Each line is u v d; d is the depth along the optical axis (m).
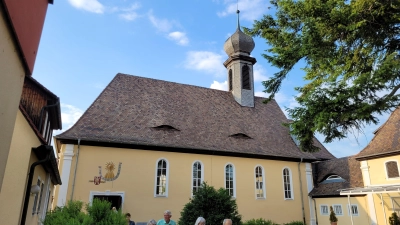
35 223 10.08
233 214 11.96
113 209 8.13
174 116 21.31
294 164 23.34
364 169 19.55
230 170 20.70
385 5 8.09
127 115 19.48
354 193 17.94
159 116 20.64
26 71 4.05
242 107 25.95
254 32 10.51
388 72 7.61
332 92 8.30
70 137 16.30
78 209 8.86
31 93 11.19
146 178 17.69
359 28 8.45
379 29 8.68
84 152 16.64
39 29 4.27
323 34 8.62
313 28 8.32
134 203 16.97
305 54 8.85
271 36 10.10
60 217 7.88
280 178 22.34
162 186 18.17
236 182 20.48
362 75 7.80
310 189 23.16
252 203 20.59
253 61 27.86
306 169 23.59
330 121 8.41
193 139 20.00
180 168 18.89
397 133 18.34
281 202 21.72
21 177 6.30
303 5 8.71
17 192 6.06
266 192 21.39
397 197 17.28
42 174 9.73
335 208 20.98
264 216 20.70
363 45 9.07
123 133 17.95
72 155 16.30
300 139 9.49
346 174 21.64
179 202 18.16
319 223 21.97
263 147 22.38
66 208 8.85
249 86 27.12
